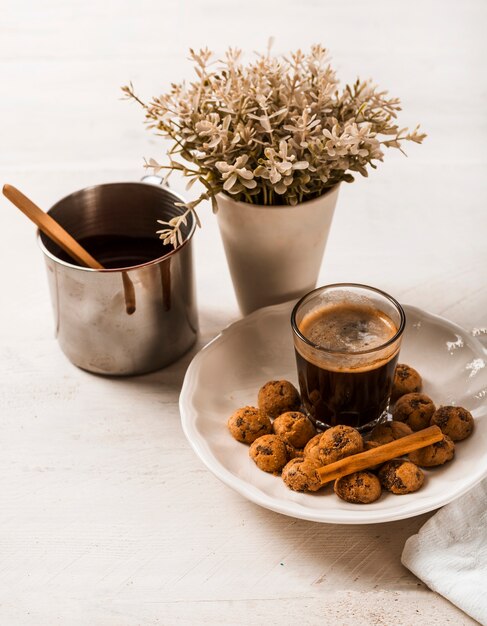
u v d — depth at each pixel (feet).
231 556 2.48
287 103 2.68
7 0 4.71
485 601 2.31
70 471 2.65
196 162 2.68
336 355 2.53
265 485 2.50
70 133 3.73
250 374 2.81
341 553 2.47
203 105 2.67
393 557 2.46
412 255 3.17
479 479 2.43
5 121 3.82
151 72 4.09
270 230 2.73
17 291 3.13
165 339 2.82
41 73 4.13
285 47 4.19
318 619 2.36
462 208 3.32
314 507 2.44
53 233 2.73
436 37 4.23
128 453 2.69
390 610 2.37
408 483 2.45
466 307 2.99
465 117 3.72
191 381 2.68
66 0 4.71
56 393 2.83
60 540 2.51
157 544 2.50
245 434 2.59
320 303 2.68
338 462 2.46
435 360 2.79
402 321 2.56
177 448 2.69
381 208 3.34
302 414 2.64
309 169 2.62
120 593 2.41
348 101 2.77
